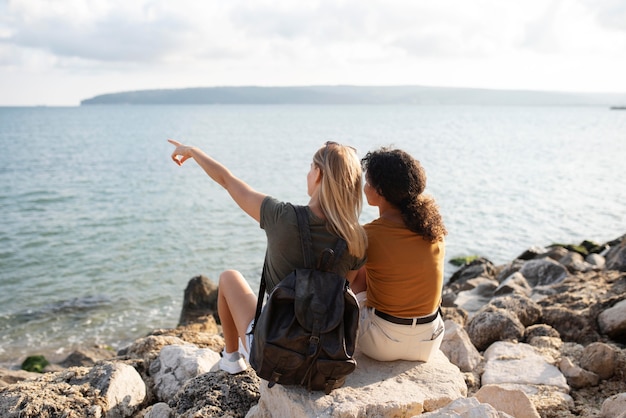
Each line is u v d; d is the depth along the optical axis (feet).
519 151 230.27
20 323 49.42
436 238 12.31
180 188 123.03
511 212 98.48
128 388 15.34
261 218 11.72
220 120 594.65
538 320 23.26
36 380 15.62
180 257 69.36
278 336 10.52
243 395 13.75
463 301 36.22
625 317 21.09
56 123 510.17
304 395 11.39
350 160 11.54
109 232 82.12
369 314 12.92
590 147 250.78
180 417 13.38
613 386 16.85
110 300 55.06
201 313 45.96
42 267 65.21
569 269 41.98
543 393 16.05
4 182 132.26
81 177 141.08
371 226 12.44
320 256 11.00
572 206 103.40
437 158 200.95
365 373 12.59
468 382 17.10
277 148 240.32
